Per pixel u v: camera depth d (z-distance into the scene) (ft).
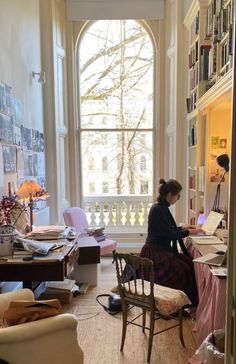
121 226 17.17
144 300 7.38
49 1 14.48
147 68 17.40
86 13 16.07
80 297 10.97
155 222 9.62
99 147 17.71
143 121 17.66
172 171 15.94
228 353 2.60
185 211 14.69
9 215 9.29
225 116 10.73
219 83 8.18
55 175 15.34
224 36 8.90
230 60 8.09
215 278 6.68
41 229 10.34
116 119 17.67
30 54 13.00
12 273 7.75
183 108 14.75
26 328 5.01
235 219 2.50
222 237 9.27
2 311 5.98
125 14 16.12
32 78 13.24
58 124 15.57
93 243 12.41
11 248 8.14
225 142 10.76
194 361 7.13
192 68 12.94
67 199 16.76
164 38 16.37
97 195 17.62
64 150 16.47
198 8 11.50
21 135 11.71
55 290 10.42
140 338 8.34
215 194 10.83
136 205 17.11
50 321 5.21
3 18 10.09
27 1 12.62
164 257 9.38
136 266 7.70
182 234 9.64
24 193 10.23
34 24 13.58
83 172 17.71
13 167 10.75
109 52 17.38
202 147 11.54
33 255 8.04
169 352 7.66
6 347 4.94
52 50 14.76
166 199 9.81
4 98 9.96
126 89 17.54
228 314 2.57
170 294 7.61
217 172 10.83
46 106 14.98
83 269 12.00
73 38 16.51
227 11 8.62
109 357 7.50
